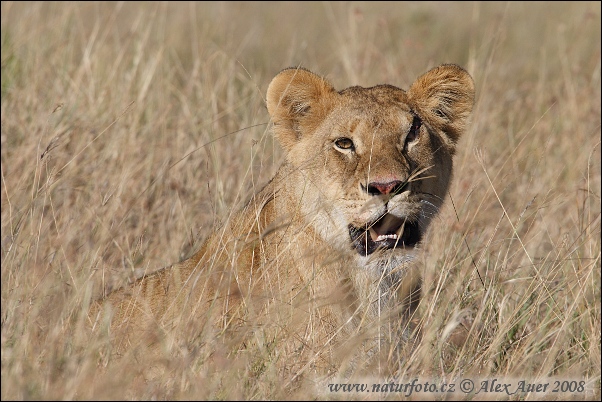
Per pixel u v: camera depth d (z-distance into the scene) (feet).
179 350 26.78
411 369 28.07
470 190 37.14
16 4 59.62
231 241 31.17
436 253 35.83
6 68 52.16
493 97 61.21
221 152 47.85
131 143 46.01
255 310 29.30
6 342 25.67
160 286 31.55
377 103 32.35
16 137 47.34
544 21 85.92
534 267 34.22
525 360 29.68
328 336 29.32
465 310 28.73
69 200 41.86
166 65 56.18
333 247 30.91
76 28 60.80
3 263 28.78
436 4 88.69
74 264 33.09
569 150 53.42
